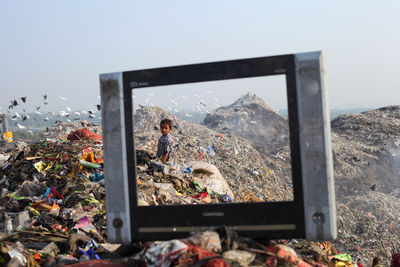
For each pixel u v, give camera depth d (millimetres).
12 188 5574
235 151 17438
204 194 5816
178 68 2338
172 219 2396
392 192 24172
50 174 5703
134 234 2438
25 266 2852
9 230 3736
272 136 23719
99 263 2375
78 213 4086
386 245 16172
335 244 15961
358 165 26141
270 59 2246
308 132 2221
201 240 2115
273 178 17422
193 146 16234
